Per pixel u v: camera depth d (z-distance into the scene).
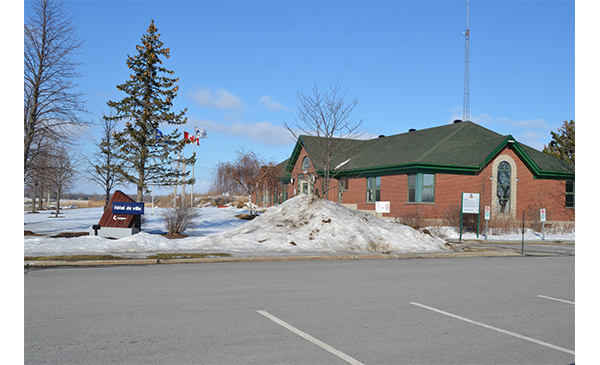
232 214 36.59
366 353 5.55
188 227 21.86
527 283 11.18
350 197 36.22
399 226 19.12
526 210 31.81
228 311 7.37
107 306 7.44
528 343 6.21
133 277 10.23
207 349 5.50
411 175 29.84
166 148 23.59
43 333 5.93
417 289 9.84
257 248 15.38
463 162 29.91
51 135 20.97
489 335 6.53
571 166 34.75
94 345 5.51
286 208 19.28
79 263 11.80
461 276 11.96
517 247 21.33
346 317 7.23
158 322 6.59
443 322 7.15
